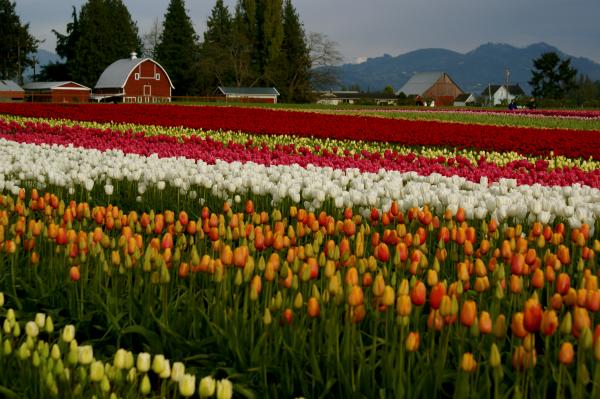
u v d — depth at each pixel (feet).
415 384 12.22
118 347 14.96
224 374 13.97
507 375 13.37
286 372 13.06
